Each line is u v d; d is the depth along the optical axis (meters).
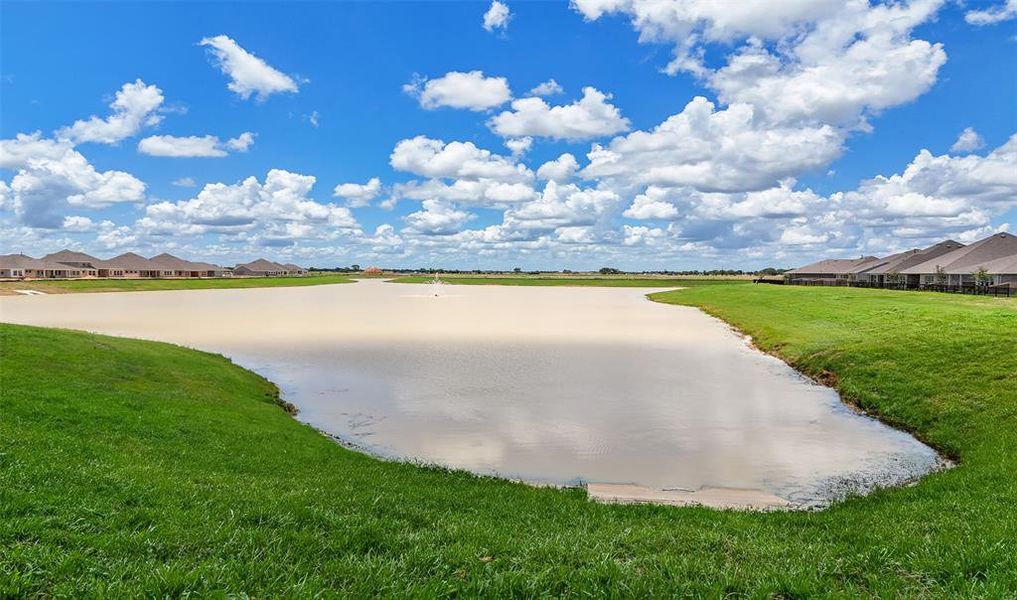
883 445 22.06
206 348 44.69
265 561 8.52
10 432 14.91
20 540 8.52
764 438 22.83
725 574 8.66
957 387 25.62
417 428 24.12
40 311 73.56
